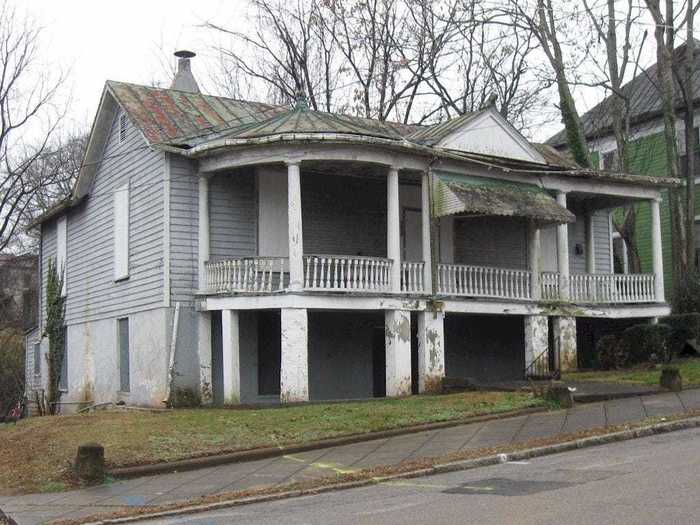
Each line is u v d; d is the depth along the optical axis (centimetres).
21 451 1417
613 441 1305
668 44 2744
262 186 2123
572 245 2703
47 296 2889
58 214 2855
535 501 859
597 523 736
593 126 3484
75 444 1390
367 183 2292
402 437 1433
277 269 2058
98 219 2505
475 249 2445
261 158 1925
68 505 1061
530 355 2220
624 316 2406
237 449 1335
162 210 2048
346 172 2170
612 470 1024
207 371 2008
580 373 2238
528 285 2253
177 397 1981
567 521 751
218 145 1920
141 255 2162
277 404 1842
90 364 2517
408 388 1980
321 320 2195
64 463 1282
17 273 5206
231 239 2097
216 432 1446
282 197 2148
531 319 2230
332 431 1445
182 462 1270
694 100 3172
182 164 2059
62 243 2819
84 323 2583
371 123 2509
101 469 1209
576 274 2394
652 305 2472
